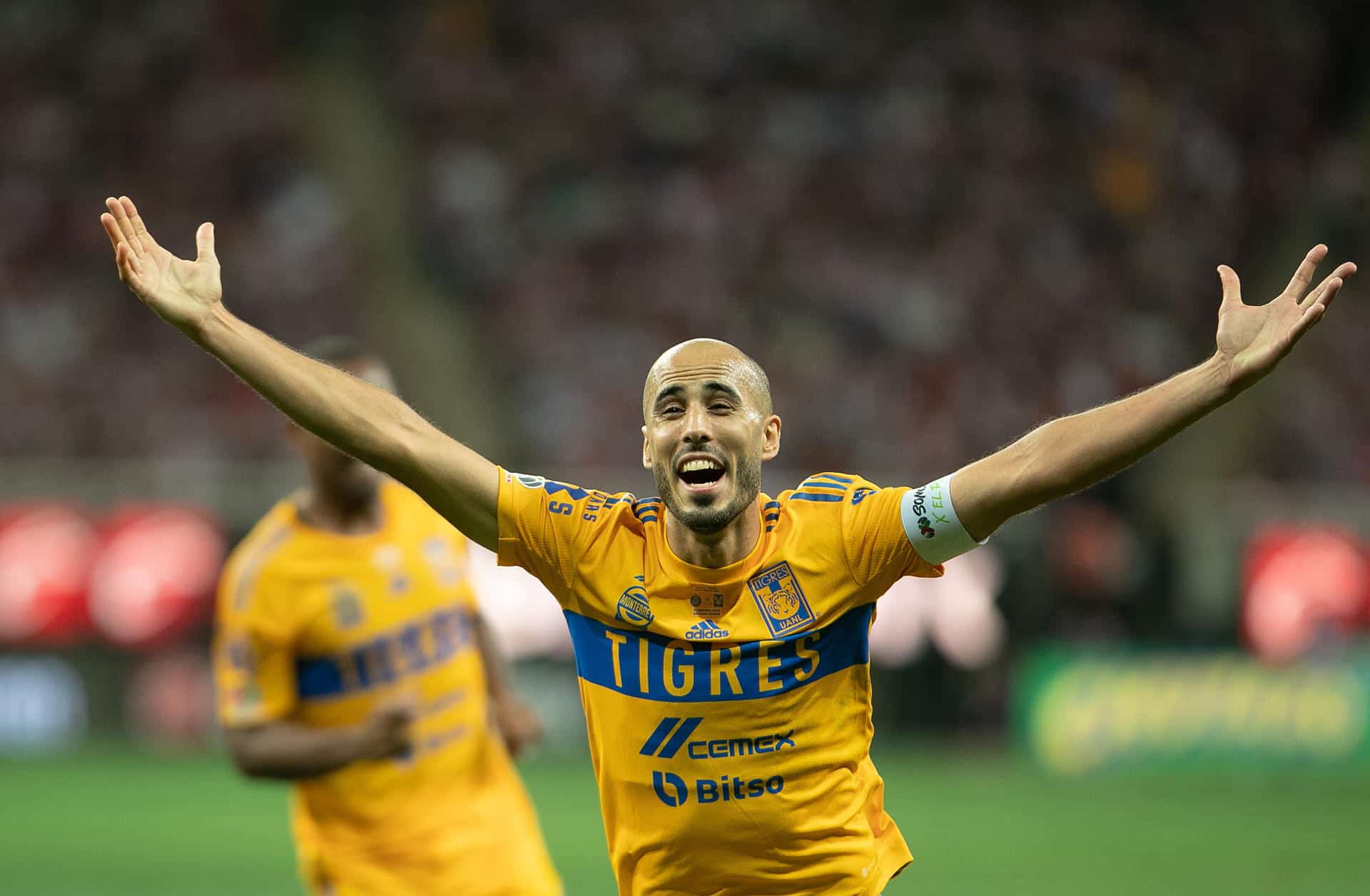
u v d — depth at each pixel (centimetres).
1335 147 8856
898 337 7681
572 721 5756
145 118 8294
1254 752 5731
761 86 8588
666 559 1487
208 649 5797
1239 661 5844
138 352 7394
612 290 7938
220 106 8306
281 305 7838
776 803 1459
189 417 7119
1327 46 9044
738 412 1446
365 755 1938
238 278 7881
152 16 8550
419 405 7712
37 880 3641
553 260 8044
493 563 5706
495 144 8412
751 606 1466
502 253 8069
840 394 7400
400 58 8594
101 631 5806
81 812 4656
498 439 7638
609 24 8731
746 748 1459
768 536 1499
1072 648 5800
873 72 8631
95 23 8519
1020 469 1432
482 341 7862
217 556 5819
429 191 8269
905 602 5725
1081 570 5838
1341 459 7575
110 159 8181
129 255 1468
